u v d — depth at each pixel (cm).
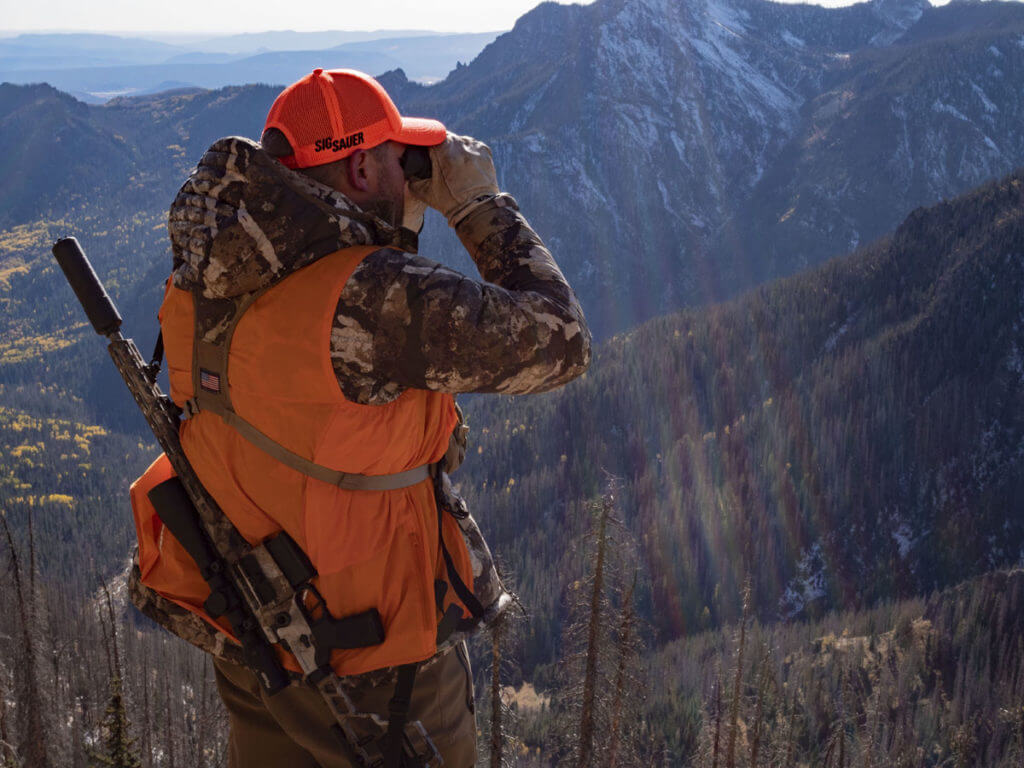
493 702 1777
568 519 18912
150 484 183
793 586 19175
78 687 6956
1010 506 19300
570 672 1942
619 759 1970
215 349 162
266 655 169
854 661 12850
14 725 3303
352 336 150
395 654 162
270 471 162
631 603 1898
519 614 294
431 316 148
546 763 4006
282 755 182
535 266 167
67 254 174
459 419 187
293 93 163
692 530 19550
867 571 19425
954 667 12812
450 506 184
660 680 11156
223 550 169
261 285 154
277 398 157
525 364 152
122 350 176
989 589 13700
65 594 9525
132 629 8806
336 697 163
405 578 166
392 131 164
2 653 3422
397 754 164
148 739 6056
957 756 10638
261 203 150
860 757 7362
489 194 177
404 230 171
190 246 154
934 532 19488
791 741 5584
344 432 157
